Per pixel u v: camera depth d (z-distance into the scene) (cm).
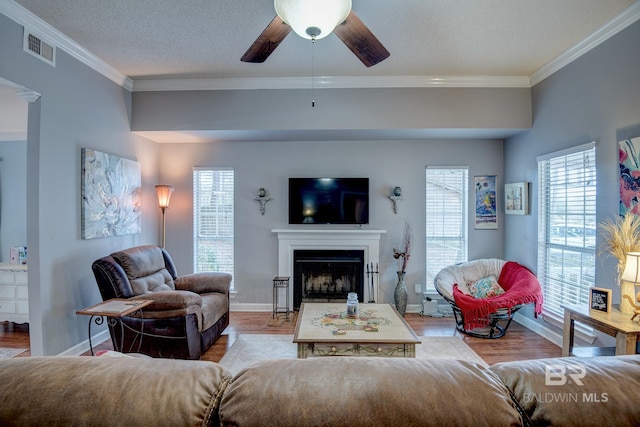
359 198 447
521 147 405
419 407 72
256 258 458
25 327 382
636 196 249
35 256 271
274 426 71
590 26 274
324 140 451
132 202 390
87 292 321
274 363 85
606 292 229
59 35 286
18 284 371
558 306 344
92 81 332
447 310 438
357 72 367
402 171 452
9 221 460
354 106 386
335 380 77
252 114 389
